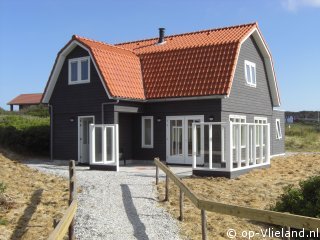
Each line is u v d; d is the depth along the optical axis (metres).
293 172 19.48
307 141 40.88
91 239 9.20
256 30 25.19
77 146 23.59
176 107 22.73
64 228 6.73
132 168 21.11
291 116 62.06
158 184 15.46
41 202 12.41
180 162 22.55
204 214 8.76
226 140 17.33
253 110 25.44
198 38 26.22
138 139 23.97
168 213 11.58
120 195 13.41
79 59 23.38
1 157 19.23
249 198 13.77
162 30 27.70
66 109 24.00
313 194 11.39
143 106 23.64
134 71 23.94
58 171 18.88
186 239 9.59
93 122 22.84
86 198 12.88
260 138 20.25
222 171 17.33
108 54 23.06
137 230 9.92
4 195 12.54
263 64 27.19
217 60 22.19
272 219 7.35
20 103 67.69
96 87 22.64
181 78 22.67
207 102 21.81
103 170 20.02
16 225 10.30
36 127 26.62
